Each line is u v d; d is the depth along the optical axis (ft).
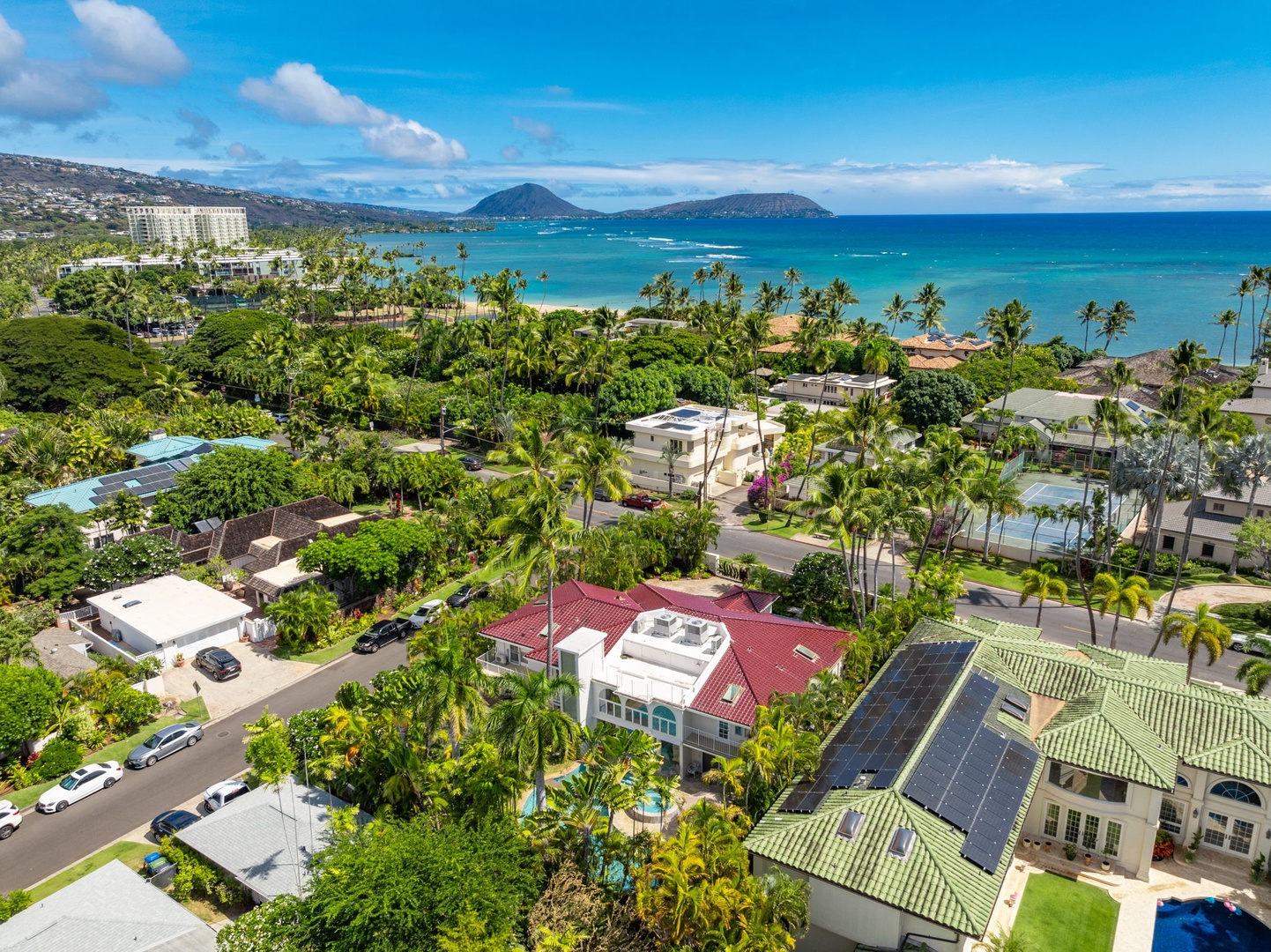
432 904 97.35
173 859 122.01
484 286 481.87
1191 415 219.00
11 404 387.96
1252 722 121.49
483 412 365.40
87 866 125.39
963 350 488.02
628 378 360.07
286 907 102.58
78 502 249.75
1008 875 118.11
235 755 154.20
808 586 206.80
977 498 211.82
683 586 230.27
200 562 236.22
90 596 214.07
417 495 295.07
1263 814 116.88
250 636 201.26
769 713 130.72
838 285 515.91
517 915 102.68
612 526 272.31
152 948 101.09
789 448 315.37
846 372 465.06
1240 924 110.22
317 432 331.57
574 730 120.37
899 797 105.09
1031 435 339.77
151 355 447.83
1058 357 497.87
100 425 306.55
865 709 134.00
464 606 210.59
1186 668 150.10
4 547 208.54
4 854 128.67
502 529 146.92
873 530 190.70
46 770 146.92
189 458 290.35
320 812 127.34
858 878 97.30
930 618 166.20
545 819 115.75
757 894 96.07
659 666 156.76
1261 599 220.02
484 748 120.98
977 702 126.82
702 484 301.22
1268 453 248.32
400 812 125.08
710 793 141.08
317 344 490.08
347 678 182.29
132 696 162.50
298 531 242.58
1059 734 121.90
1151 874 118.73
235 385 431.43
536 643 163.32
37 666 163.32
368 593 215.92
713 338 435.53
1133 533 264.31
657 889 102.63
